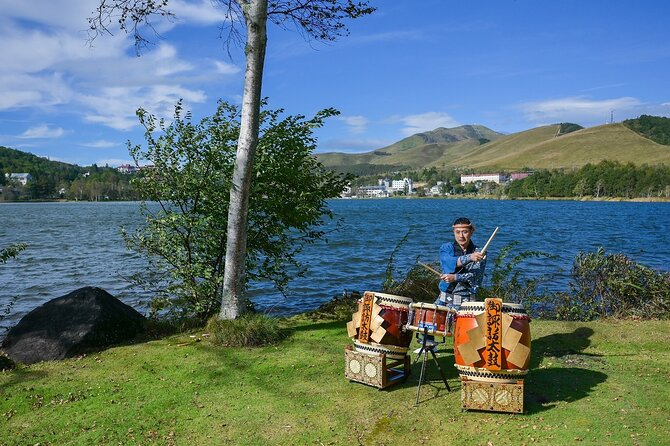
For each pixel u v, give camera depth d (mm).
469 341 5562
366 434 5207
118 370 7094
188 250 9852
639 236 37094
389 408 5754
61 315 8242
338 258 22859
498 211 88000
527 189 183625
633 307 9969
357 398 6043
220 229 9773
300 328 9117
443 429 5250
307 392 6242
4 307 14156
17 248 9328
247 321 8273
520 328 5531
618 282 10055
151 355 7652
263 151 9648
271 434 5266
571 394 5945
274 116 9992
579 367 6824
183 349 7867
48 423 5602
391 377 6480
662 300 9844
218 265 10078
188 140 9766
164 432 5367
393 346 6336
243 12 8273
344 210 94562
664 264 21406
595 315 10195
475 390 5555
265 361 7312
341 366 7074
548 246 29422
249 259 10438
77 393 6340
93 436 5316
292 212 9875
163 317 9930
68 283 17531
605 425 5164
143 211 10492
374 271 19312
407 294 11281
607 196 159125
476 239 34938
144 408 5910
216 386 6480
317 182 10469
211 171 9766
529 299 10969
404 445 4992
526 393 6016
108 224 51594
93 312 8297
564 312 10312
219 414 5727
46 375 6961
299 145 9898
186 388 6438
